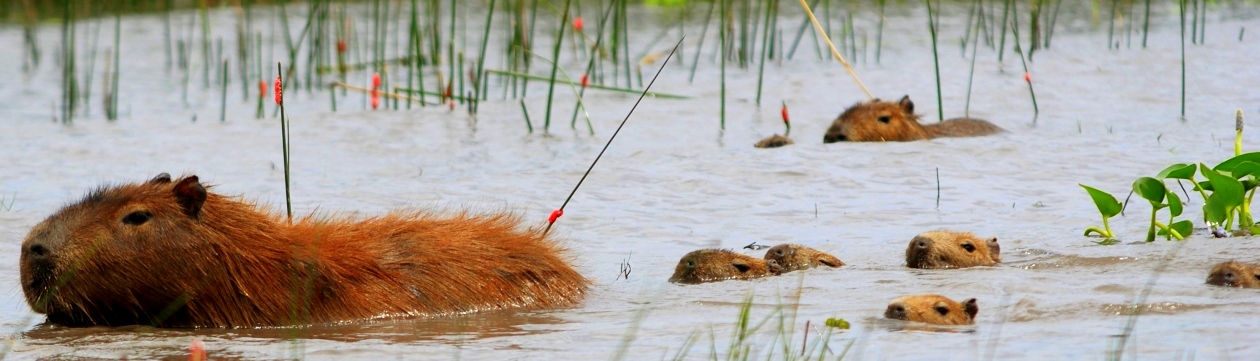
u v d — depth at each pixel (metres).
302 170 38.84
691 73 57.59
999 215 31.72
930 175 36.78
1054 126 45.75
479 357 19.19
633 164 39.00
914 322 20.73
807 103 52.12
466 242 23.89
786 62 62.00
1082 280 24.05
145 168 39.16
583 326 21.53
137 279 21.03
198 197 21.34
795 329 20.55
